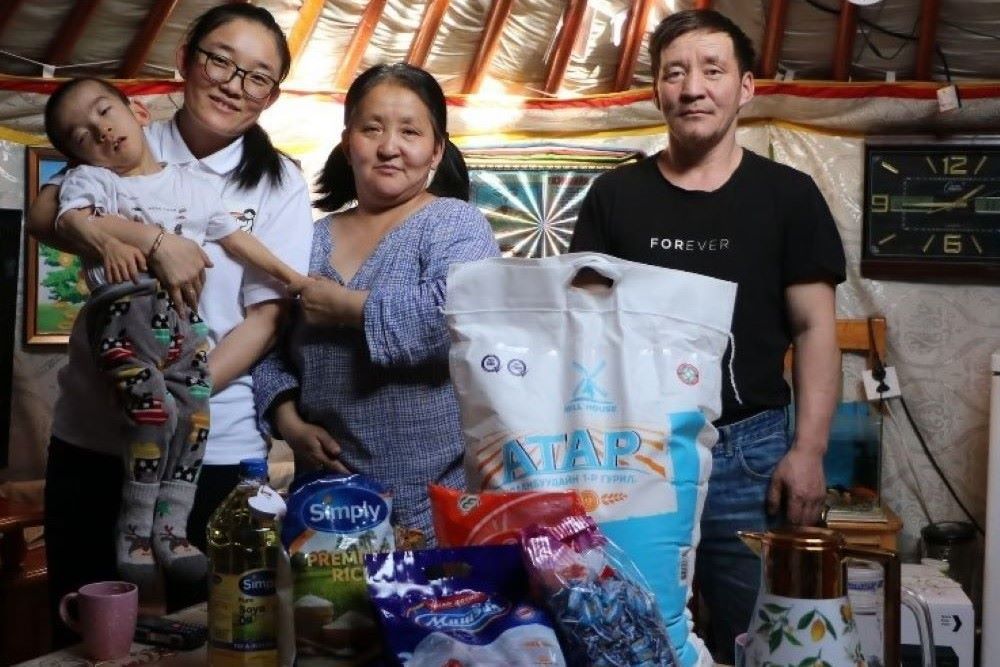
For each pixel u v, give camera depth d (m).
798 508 2.08
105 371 1.83
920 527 3.70
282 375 1.97
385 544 1.18
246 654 1.25
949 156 3.67
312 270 1.98
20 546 3.01
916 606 1.32
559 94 3.82
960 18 3.38
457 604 1.08
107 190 1.93
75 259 3.69
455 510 1.17
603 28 3.60
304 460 1.92
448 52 3.70
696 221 2.16
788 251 2.13
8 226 3.24
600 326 1.24
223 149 2.08
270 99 2.09
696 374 1.23
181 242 1.88
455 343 1.27
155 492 1.81
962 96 3.54
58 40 3.38
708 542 2.17
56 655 1.42
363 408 1.83
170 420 1.82
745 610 2.14
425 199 1.96
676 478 1.21
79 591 1.46
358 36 3.55
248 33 2.00
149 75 3.62
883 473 3.73
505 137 3.86
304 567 1.14
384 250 1.88
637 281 1.24
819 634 1.11
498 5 3.51
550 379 1.23
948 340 3.71
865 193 3.71
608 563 1.11
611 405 1.21
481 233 1.88
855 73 3.67
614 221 2.23
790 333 2.19
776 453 2.13
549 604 1.08
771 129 3.76
